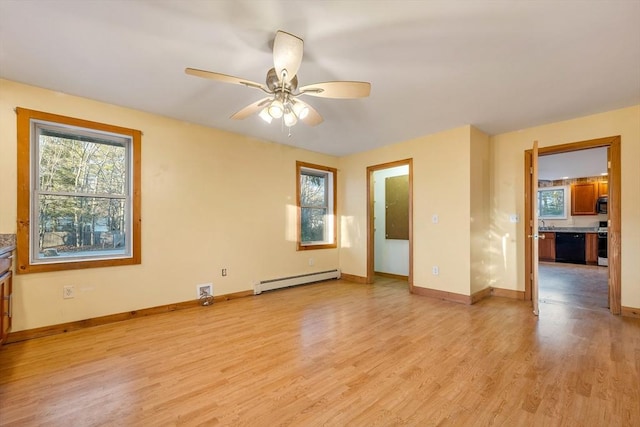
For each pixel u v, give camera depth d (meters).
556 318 3.14
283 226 4.58
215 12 1.75
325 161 5.25
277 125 3.74
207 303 3.65
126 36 1.98
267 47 2.11
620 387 1.82
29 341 2.54
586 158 5.38
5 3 1.66
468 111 3.28
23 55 2.20
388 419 1.55
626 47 2.08
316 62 2.28
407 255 5.29
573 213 7.58
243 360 2.20
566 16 1.77
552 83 2.62
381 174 5.72
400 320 3.09
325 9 1.73
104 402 1.69
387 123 3.66
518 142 3.97
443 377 1.96
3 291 2.26
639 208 3.13
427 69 2.39
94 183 3.05
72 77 2.53
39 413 1.59
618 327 2.85
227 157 3.96
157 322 3.04
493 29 1.90
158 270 3.34
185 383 1.89
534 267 3.29
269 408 1.64
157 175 3.36
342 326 2.92
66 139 2.91
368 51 2.14
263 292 4.31
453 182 3.87
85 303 2.88
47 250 2.78
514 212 4.00
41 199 2.76
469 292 3.70
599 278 5.29
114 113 3.09
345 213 5.38
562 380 1.91
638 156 3.14
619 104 3.11
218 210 3.85
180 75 2.50
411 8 1.72
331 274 5.21
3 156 2.53
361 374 2.00
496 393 1.77
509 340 2.55
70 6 1.70
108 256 3.08
